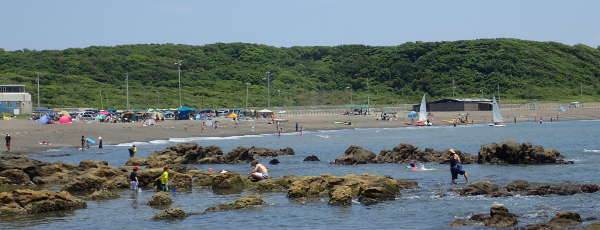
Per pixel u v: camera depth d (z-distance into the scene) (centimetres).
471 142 14150
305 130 19638
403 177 7638
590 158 9531
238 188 6925
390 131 19275
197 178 7412
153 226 4969
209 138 16250
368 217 5166
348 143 14250
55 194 5738
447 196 6034
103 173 7519
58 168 7969
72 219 5256
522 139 14762
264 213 5378
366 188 5906
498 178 7331
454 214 5184
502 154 8750
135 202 6097
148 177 7231
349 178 6488
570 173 7681
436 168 8544
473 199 5831
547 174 7606
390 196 5925
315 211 5431
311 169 8781
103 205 5925
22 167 7656
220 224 5000
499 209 4788
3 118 19800
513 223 4675
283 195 6325
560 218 4625
